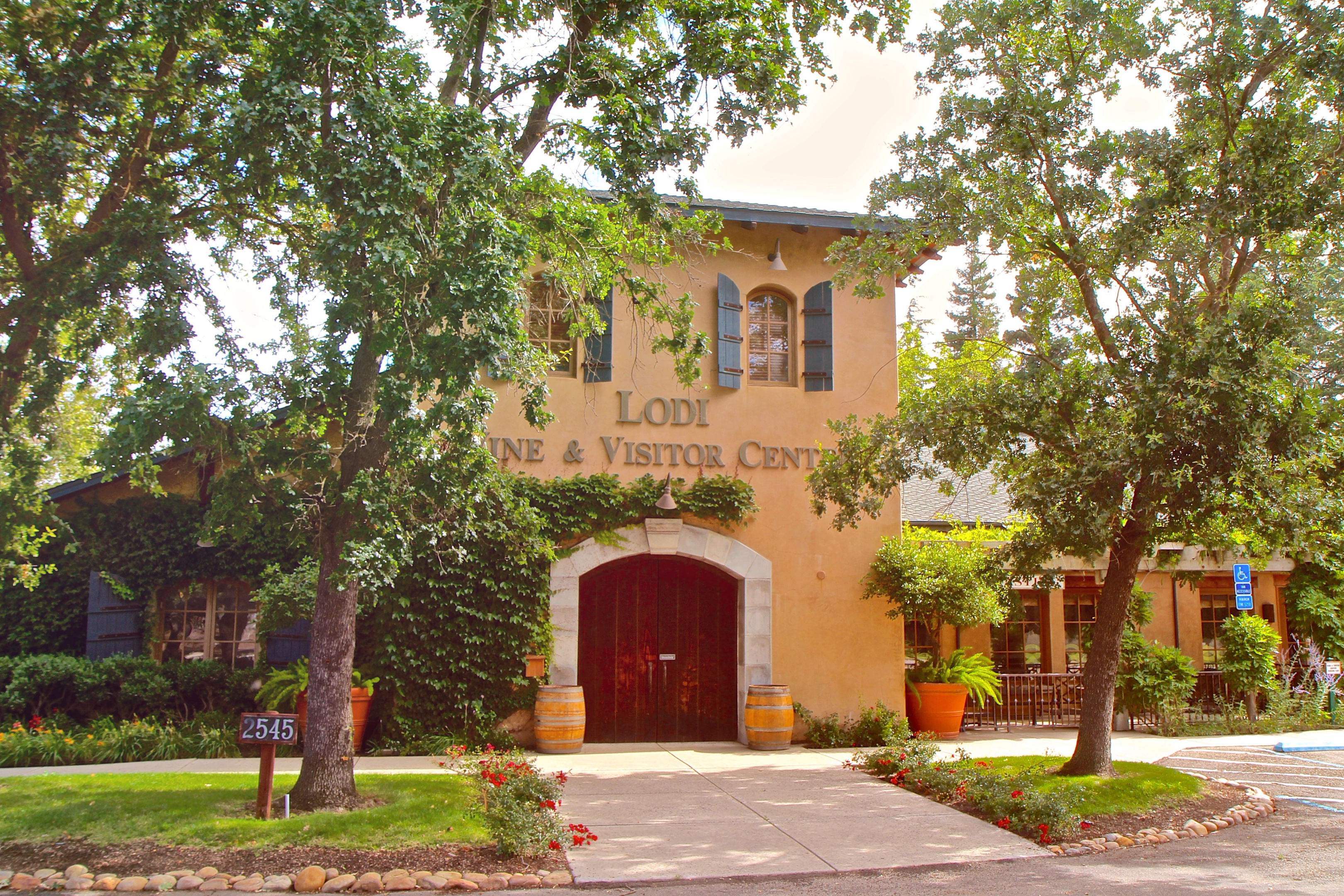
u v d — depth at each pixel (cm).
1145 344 895
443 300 698
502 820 716
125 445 702
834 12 936
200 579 1238
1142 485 894
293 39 703
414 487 720
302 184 760
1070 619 1636
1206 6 913
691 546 1240
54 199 839
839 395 1318
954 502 1712
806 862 692
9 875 604
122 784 823
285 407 965
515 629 1168
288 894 605
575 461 1237
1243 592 1489
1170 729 1387
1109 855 734
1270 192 852
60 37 834
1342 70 829
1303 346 991
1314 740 1320
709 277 1303
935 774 936
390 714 1124
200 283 852
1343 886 648
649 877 654
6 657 1195
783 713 1188
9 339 882
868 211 1059
